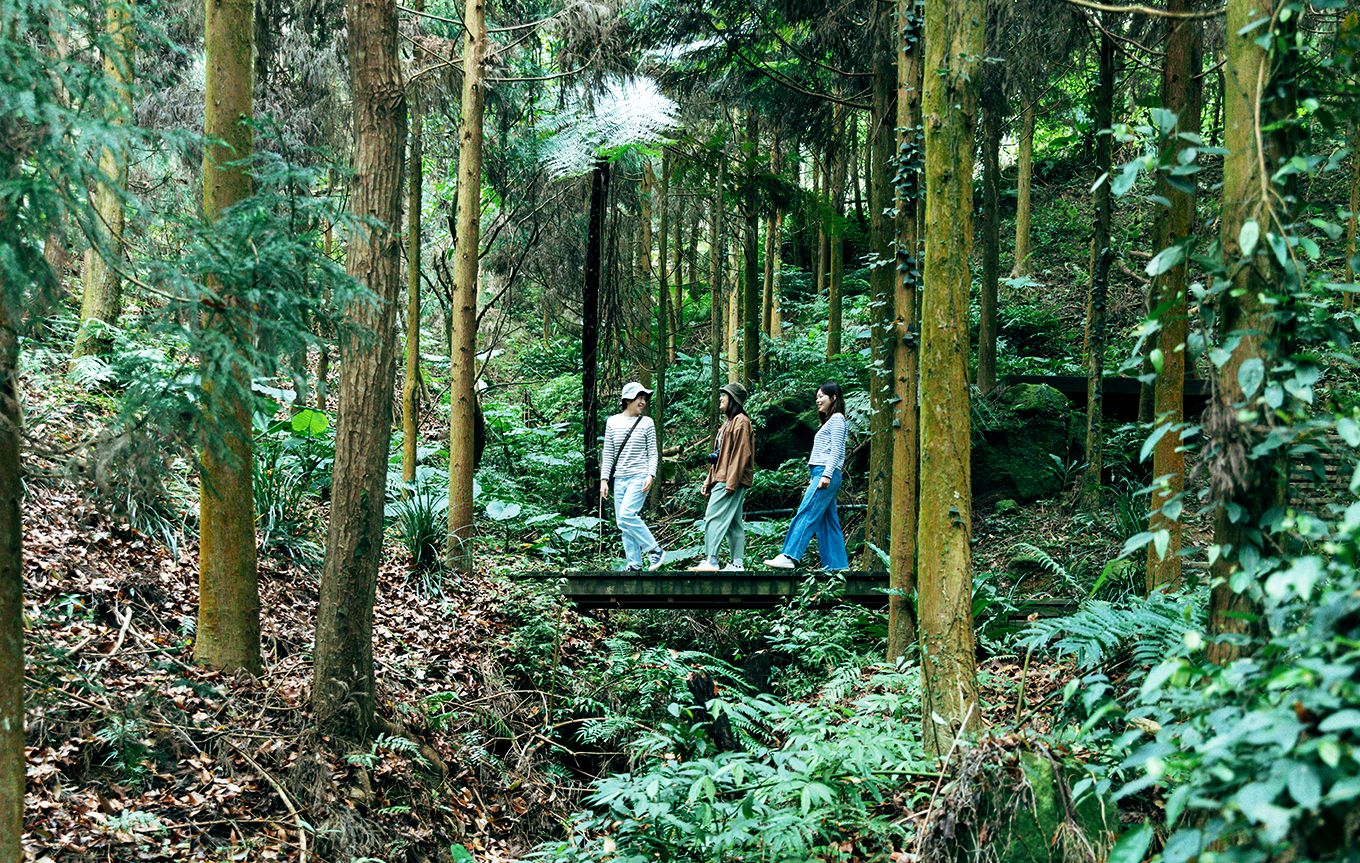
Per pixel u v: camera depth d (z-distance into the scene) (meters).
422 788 5.36
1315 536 2.30
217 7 5.25
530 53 11.64
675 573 7.86
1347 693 1.82
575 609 8.08
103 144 2.60
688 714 6.36
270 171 3.70
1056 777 3.50
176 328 3.14
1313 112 2.67
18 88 2.45
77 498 6.19
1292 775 1.77
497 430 12.87
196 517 6.70
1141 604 4.80
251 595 5.62
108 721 4.66
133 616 5.63
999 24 7.68
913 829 4.05
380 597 7.35
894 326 6.49
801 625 7.32
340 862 4.64
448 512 8.64
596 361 11.67
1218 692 2.20
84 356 8.23
